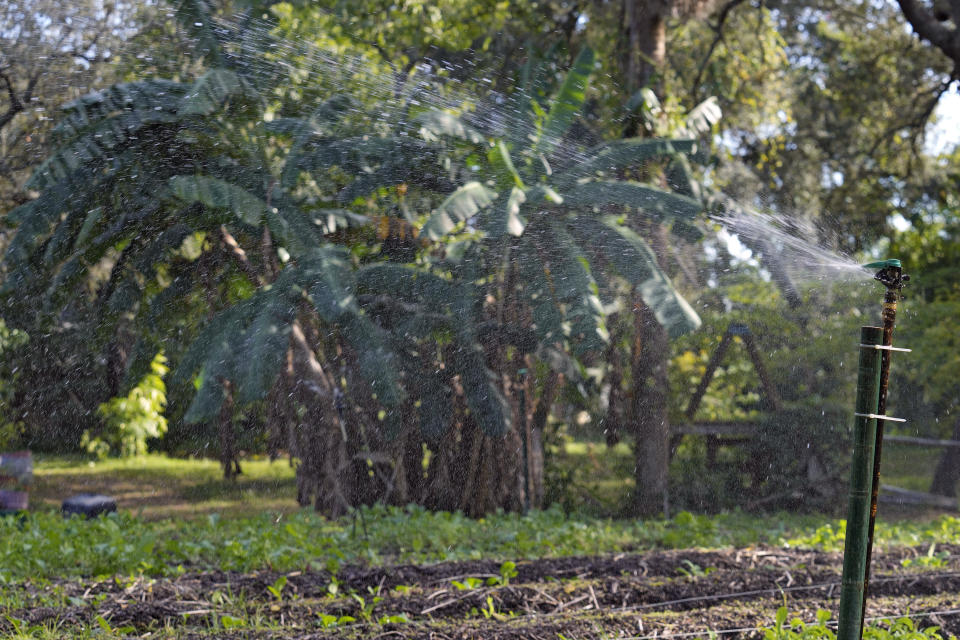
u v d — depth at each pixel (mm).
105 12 7508
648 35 10156
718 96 13906
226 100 7168
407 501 8008
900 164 15711
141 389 10891
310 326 7594
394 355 7082
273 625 4184
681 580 5090
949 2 11117
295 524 6613
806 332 9836
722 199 8305
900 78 15469
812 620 4348
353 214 7285
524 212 6973
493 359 7566
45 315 8281
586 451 9562
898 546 6512
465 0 11031
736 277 8766
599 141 9156
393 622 4188
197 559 5695
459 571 5277
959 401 12078
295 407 7891
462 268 7238
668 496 9219
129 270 7605
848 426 9320
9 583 4738
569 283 6828
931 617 4391
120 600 4480
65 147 7008
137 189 7086
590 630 4148
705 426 9648
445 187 7332
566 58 11219
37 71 7527
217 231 7461
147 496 9289
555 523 7328
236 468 10125
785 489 9219
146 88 7066
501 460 8117
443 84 8758
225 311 6879
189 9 7535
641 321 8883
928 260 15719
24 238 7012
